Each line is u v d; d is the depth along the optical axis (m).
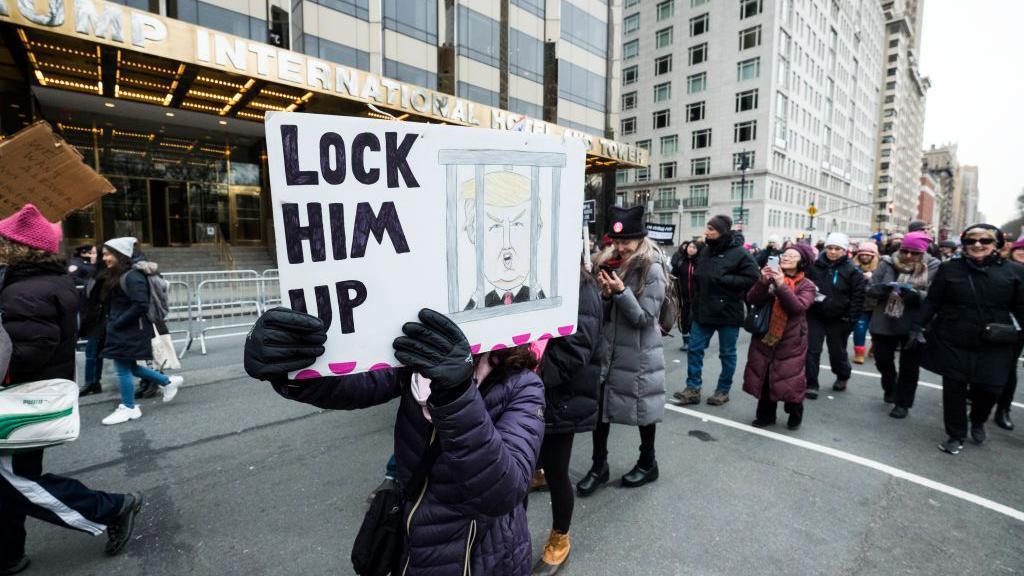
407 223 1.08
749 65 45.94
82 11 9.36
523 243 1.26
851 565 2.57
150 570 2.47
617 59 28.20
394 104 14.40
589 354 2.33
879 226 94.69
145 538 2.73
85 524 2.41
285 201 0.96
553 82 24.31
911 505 3.18
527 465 1.25
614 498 3.19
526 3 22.83
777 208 48.25
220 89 12.93
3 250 2.28
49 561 2.53
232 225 18.89
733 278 4.85
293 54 12.21
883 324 5.06
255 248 18.95
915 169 128.25
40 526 2.83
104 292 4.32
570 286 1.38
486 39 20.97
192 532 2.79
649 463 3.37
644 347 3.14
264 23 14.36
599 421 3.23
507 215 1.22
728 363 5.09
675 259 8.38
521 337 1.29
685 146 51.00
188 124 16.66
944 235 13.98
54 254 2.43
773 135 46.00
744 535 2.82
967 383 3.96
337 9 15.80
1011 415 5.08
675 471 3.59
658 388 3.19
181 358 6.79
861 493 3.31
